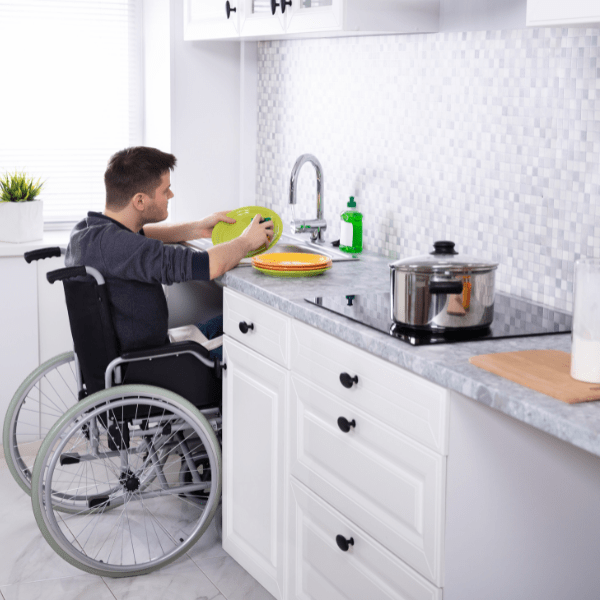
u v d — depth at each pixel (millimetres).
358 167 2916
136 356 2361
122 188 2496
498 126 2234
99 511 2791
